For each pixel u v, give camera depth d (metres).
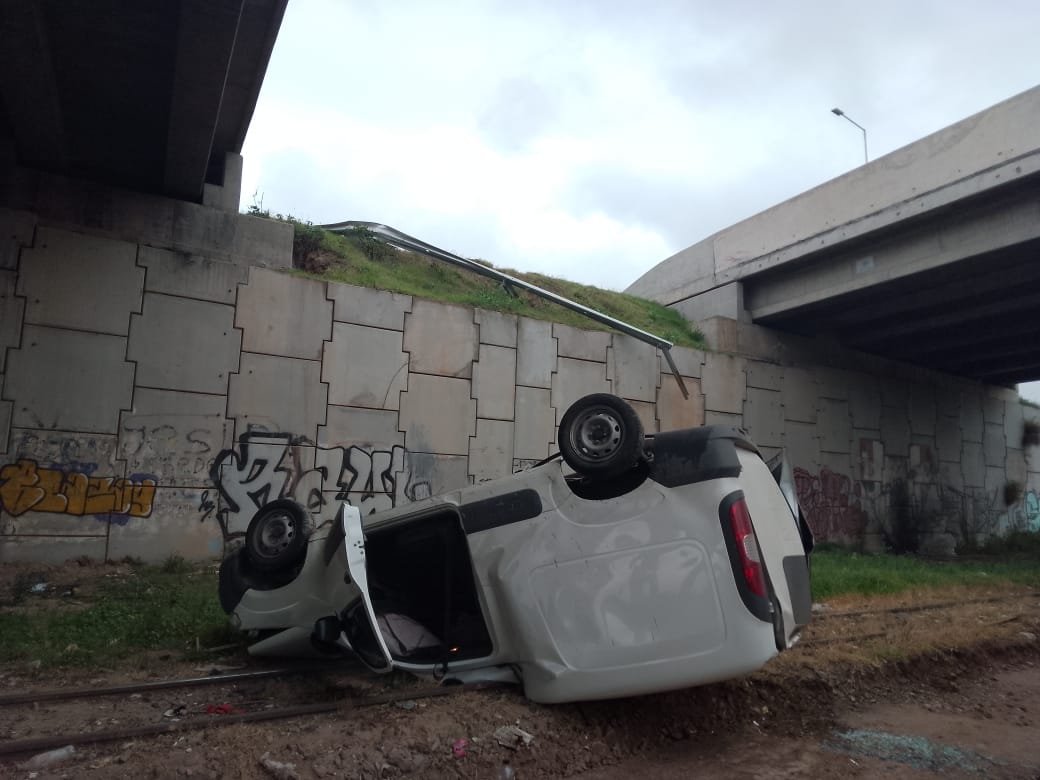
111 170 12.93
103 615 8.01
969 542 25.88
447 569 5.55
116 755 4.08
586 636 4.66
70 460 11.84
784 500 5.75
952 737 5.29
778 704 5.63
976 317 20.50
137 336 12.55
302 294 14.00
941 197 16.42
